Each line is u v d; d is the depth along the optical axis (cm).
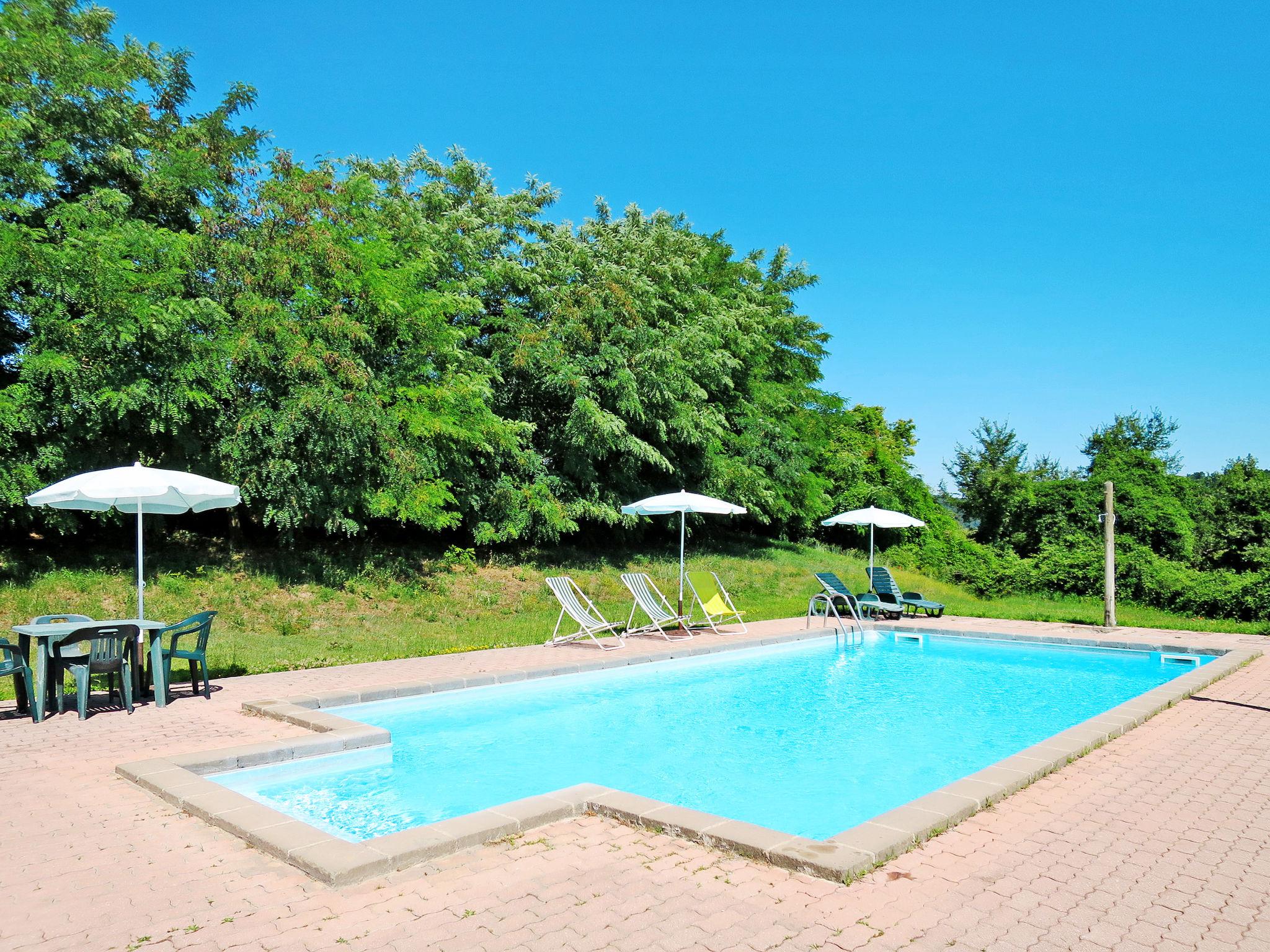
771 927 338
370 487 1541
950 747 772
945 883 385
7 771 578
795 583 2283
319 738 666
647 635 1395
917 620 1691
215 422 1397
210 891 373
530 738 792
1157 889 379
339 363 1423
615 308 1975
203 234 1434
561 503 1962
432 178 2164
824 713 916
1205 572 2164
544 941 325
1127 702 798
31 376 1149
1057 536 2748
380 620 1420
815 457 3123
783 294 3062
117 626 755
